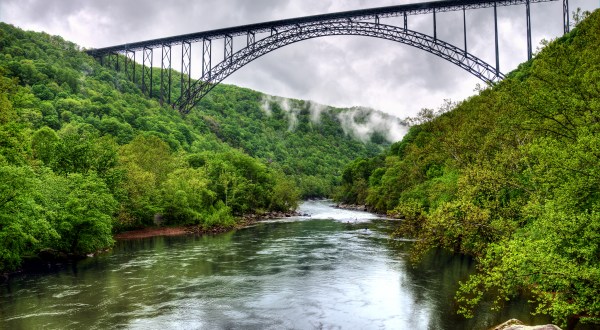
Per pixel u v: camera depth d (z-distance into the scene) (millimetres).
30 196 30297
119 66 172000
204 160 86312
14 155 32219
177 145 107750
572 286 14727
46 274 30719
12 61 116312
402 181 71750
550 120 19922
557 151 16031
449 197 40156
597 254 14508
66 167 47656
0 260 29859
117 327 19734
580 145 14953
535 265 13859
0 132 30953
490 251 16797
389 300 24031
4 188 27422
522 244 15680
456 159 36125
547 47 24312
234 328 19844
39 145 53156
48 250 35219
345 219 75625
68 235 36938
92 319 20828
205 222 61906
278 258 37062
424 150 46906
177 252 40719
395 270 31609
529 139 25969
